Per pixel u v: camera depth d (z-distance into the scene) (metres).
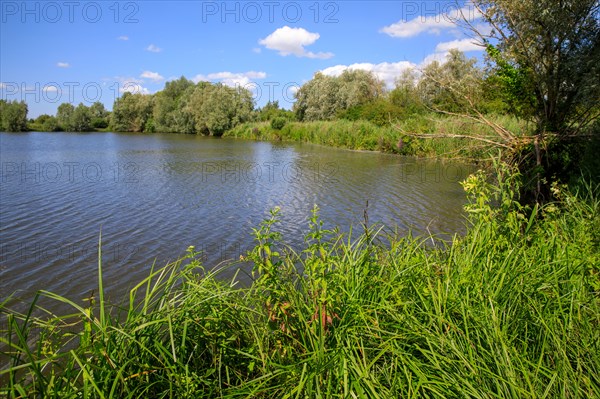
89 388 2.15
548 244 4.05
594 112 8.81
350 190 16.12
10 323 2.12
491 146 8.96
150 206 13.64
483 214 4.18
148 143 41.97
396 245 4.05
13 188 16.42
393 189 16.14
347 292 3.10
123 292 7.25
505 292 3.15
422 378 2.39
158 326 2.70
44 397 2.03
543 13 7.96
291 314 3.02
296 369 2.54
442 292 3.07
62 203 13.88
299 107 52.94
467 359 2.51
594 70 8.07
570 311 2.85
